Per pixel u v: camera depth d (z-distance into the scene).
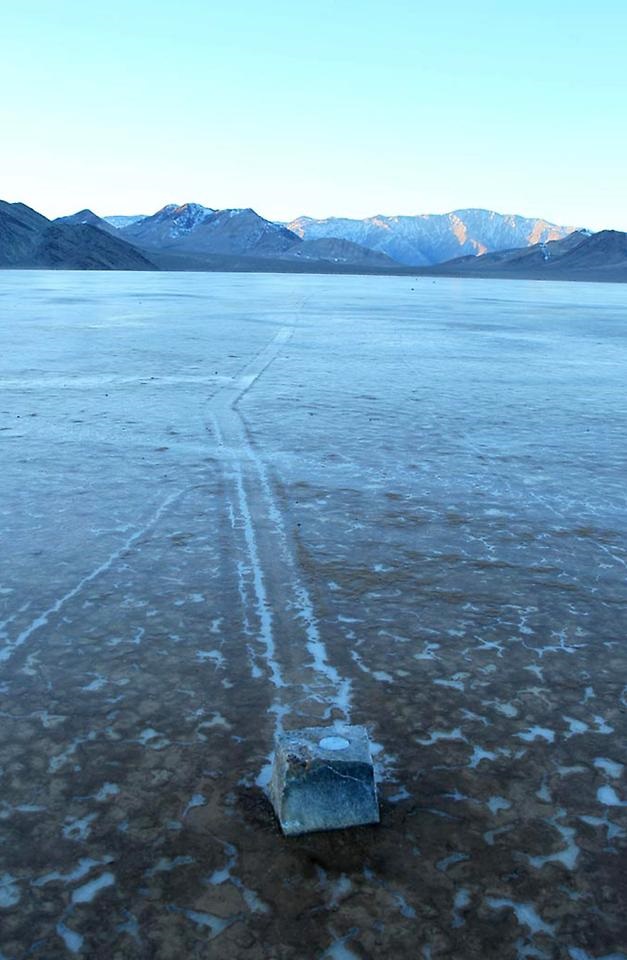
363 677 4.29
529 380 15.11
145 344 19.77
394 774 3.52
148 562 5.77
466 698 4.12
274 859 3.02
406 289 71.62
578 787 3.47
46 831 3.16
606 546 6.29
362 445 9.38
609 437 10.17
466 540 6.34
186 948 2.66
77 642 4.63
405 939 2.70
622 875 3.00
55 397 12.21
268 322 27.81
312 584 5.44
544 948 2.69
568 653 4.61
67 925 2.75
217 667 4.38
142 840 3.12
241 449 9.05
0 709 3.97
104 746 3.69
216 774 3.50
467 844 3.12
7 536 6.23
